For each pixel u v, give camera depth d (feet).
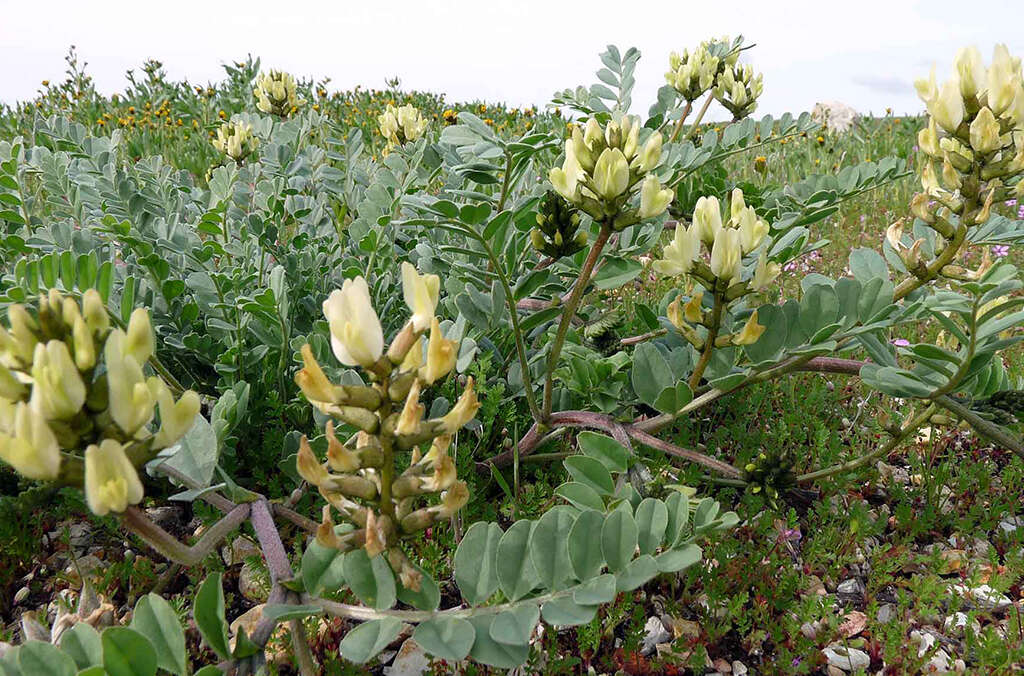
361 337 4.22
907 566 8.89
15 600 7.73
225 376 8.64
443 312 9.98
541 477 8.94
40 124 12.75
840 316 7.47
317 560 5.20
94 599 6.94
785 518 9.12
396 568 4.72
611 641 7.44
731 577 8.00
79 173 11.44
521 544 5.13
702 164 11.28
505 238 7.31
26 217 11.02
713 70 13.64
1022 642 7.50
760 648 7.59
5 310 6.88
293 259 10.18
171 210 12.41
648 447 9.34
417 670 6.95
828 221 22.79
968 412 7.60
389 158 11.67
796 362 7.50
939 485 9.61
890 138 37.60
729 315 8.19
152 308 9.17
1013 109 6.45
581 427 9.71
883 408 11.45
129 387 3.78
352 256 11.78
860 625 7.96
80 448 3.89
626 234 9.14
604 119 11.57
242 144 15.08
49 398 3.60
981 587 8.42
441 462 4.51
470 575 5.06
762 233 6.68
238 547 8.28
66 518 8.49
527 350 10.07
